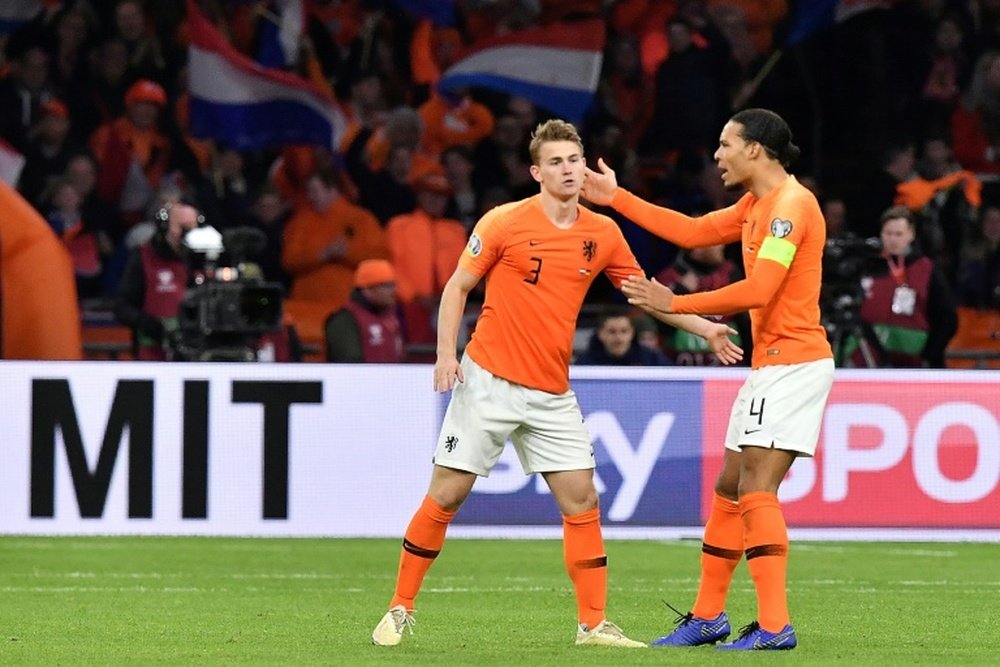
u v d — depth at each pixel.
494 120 60.06
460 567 36.56
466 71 58.72
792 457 22.45
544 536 40.31
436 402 40.56
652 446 40.41
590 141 59.59
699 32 59.88
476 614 28.20
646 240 56.47
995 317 55.41
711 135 59.47
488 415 22.83
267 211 55.62
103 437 39.47
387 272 44.72
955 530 40.62
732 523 23.16
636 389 40.38
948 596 31.48
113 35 59.16
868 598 31.09
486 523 40.28
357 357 44.44
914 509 40.59
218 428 39.78
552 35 58.84
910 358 45.12
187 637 24.59
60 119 54.97
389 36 62.38
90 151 55.03
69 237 54.28
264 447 39.91
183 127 59.28
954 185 57.03
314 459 40.12
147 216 54.66
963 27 63.00
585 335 53.19
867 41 62.53
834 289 44.44
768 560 22.22
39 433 39.34
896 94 62.81
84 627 25.88
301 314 53.81
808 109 62.22
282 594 31.22
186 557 37.81
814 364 22.25
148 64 59.38
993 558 39.03
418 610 28.81
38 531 39.31
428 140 59.88
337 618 27.34
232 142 56.06
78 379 39.47
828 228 55.78
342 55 62.03
